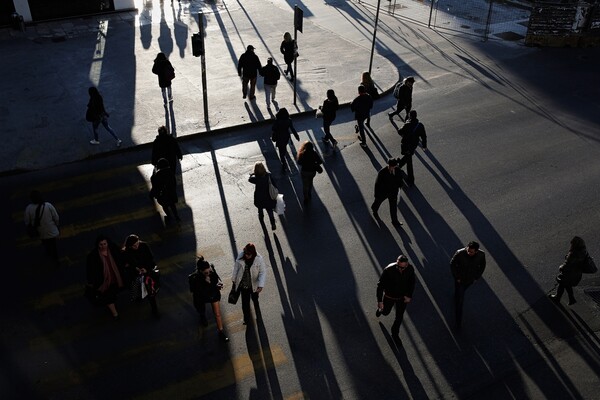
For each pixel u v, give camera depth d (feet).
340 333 30.17
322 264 35.19
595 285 34.27
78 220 38.47
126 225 38.09
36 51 66.69
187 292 32.63
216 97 56.80
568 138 51.96
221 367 27.96
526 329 30.89
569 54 73.05
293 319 30.96
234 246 36.40
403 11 88.63
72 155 45.93
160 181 35.96
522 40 77.56
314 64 66.49
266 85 53.88
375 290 33.27
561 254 36.86
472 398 26.81
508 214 40.73
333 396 26.66
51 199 40.65
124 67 63.05
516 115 56.13
